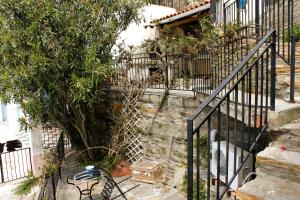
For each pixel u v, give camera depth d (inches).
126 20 278.1
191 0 442.0
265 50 93.7
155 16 422.0
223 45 152.7
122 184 244.5
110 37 259.4
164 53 267.0
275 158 82.7
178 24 365.4
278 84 139.8
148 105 265.3
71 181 251.4
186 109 222.1
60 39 227.3
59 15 221.9
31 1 215.3
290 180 79.7
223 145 148.2
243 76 87.1
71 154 328.8
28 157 340.8
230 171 138.6
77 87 221.0
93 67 223.5
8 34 211.6
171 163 240.7
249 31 182.2
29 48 221.9
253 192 74.1
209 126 76.5
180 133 230.7
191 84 231.3
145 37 391.9
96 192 232.1
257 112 102.3
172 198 199.3
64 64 230.4
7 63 220.5
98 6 246.8
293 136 92.0
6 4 214.2
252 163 111.7
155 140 261.0
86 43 247.8
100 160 299.6
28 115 263.7
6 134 418.9
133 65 300.2
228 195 138.9
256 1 153.9
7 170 307.0
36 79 223.1
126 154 289.4
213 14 273.0
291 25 126.8
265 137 102.7
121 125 290.7
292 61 114.3
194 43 241.0
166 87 248.8
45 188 206.1
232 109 117.5
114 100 303.0
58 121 280.1
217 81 168.1
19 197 250.8
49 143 331.6
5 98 222.7
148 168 240.7
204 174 178.9
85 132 294.0
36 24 213.6
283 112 98.1
